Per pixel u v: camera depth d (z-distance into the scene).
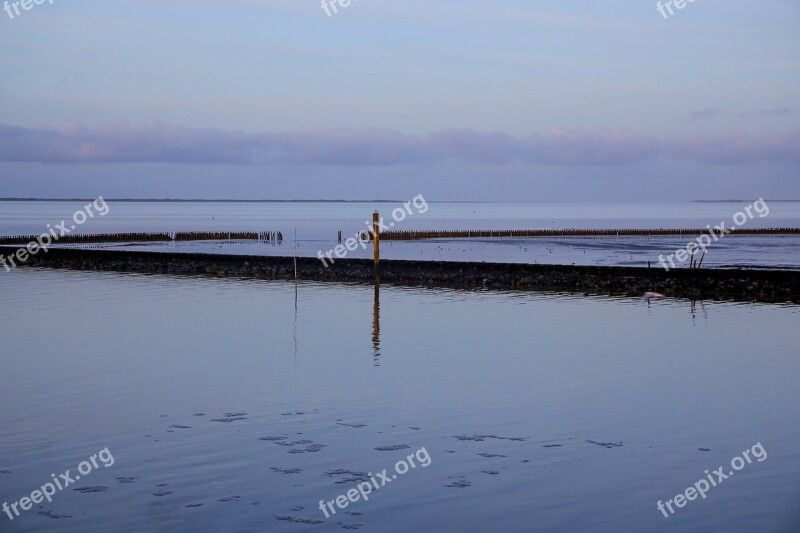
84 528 11.79
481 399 18.42
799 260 63.25
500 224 162.12
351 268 48.31
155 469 14.07
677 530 11.70
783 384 19.78
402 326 28.53
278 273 48.50
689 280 40.12
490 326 28.48
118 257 57.72
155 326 28.62
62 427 16.41
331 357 23.05
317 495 12.95
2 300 36.31
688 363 22.19
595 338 26.02
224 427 16.39
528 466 14.18
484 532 11.65
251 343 25.28
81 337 26.39
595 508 12.45
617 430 16.17
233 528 11.78
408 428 16.30
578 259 64.75
